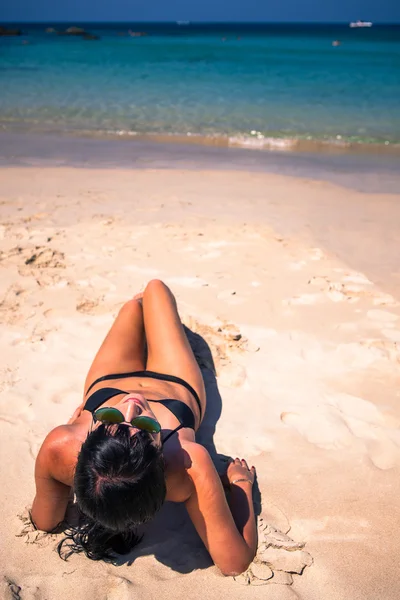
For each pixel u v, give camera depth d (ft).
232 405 9.88
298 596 6.47
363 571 6.82
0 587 6.43
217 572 6.78
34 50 110.93
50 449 6.43
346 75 67.00
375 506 7.81
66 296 13.08
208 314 12.53
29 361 10.80
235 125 39.19
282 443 8.99
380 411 9.69
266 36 241.35
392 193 22.88
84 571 6.74
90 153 30.35
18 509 7.57
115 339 9.08
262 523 7.45
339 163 28.89
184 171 25.96
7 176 23.88
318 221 18.80
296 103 47.62
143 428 5.91
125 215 18.78
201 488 6.32
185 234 16.98
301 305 13.03
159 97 50.49
